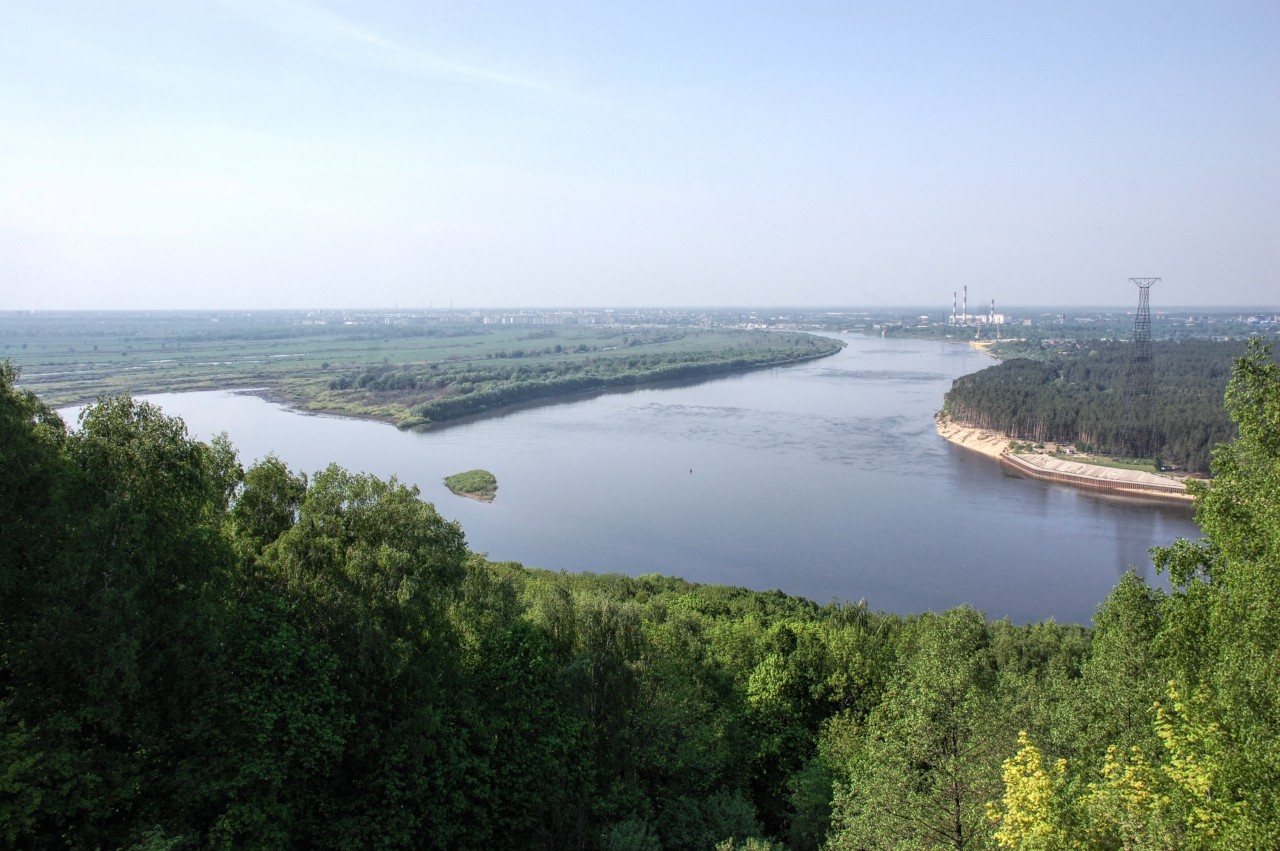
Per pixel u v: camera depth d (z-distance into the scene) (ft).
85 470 94.12
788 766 147.84
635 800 120.67
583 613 133.28
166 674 95.66
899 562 357.00
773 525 403.54
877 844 92.27
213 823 91.04
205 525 104.37
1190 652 79.36
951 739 94.43
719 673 154.40
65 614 84.79
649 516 415.03
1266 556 68.59
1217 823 62.75
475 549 361.71
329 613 106.32
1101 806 70.44
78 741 88.12
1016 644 194.08
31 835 80.28
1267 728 62.69
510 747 115.55
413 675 107.76
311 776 101.76
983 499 455.63
